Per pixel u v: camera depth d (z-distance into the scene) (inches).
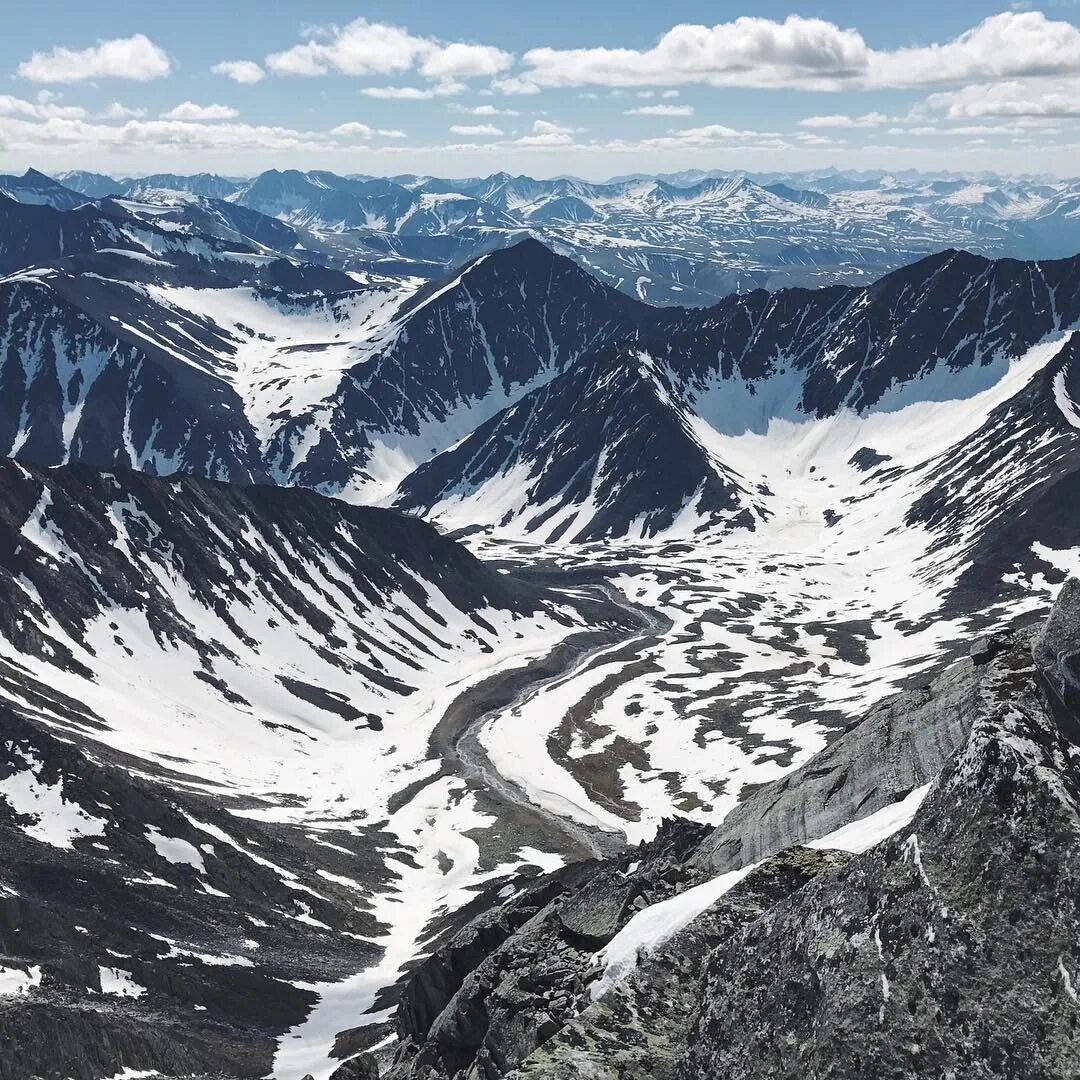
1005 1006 791.7
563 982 1315.2
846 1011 854.5
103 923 3378.4
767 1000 937.5
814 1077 838.5
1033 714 959.6
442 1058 1464.1
